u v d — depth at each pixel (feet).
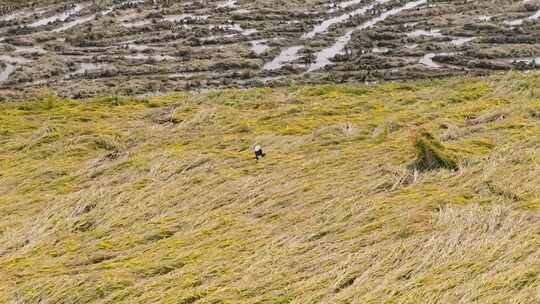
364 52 147.84
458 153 66.74
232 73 135.85
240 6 201.26
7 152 79.20
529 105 84.94
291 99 99.45
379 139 74.13
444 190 58.59
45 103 101.71
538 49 143.95
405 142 71.41
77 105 101.19
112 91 125.18
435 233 49.24
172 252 49.73
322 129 78.59
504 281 41.93
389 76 129.08
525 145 69.36
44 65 142.31
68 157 76.07
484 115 81.46
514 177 60.44
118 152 76.43
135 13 195.83
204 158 70.44
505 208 52.80
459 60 138.72
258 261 46.98
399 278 43.73
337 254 47.37
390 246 47.65
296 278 44.57
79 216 58.03
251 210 57.36
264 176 64.54
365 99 97.71
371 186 60.23
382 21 178.60
